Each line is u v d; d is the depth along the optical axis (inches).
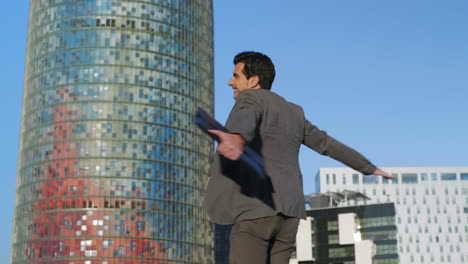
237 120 145.8
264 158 163.3
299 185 168.7
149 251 7770.7
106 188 7864.2
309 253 6815.9
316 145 183.2
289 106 176.6
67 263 7637.8
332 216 6963.6
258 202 156.9
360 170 186.4
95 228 7721.5
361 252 6742.1
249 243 157.0
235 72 179.5
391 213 6752.0
